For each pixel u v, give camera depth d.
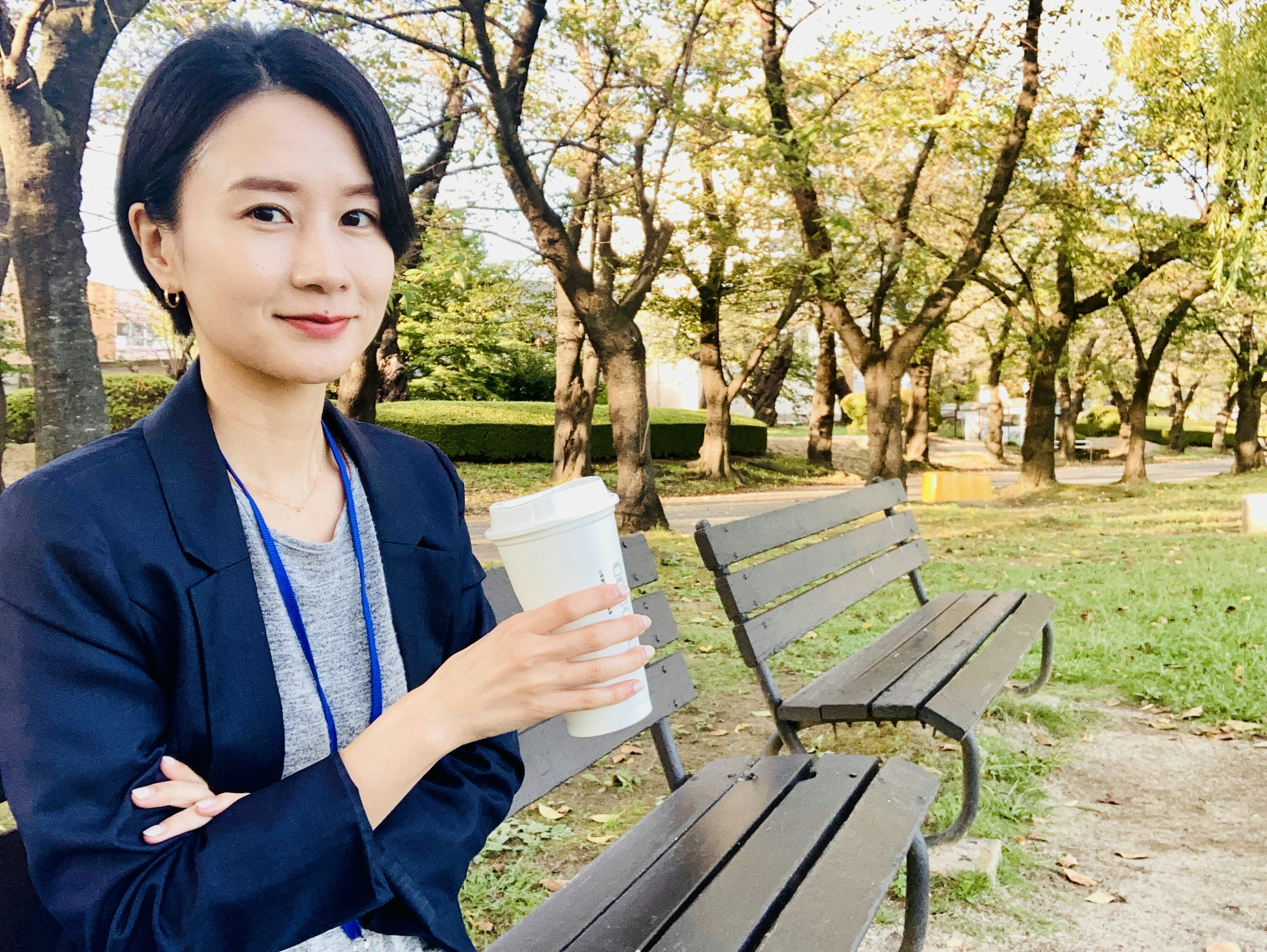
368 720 1.07
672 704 2.73
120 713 0.84
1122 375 34.84
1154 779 4.03
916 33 13.58
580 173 14.27
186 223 0.91
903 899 2.99
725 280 21.95
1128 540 11.23
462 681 0.81
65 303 4.85
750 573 3.21
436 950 1.11
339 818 0.79
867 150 13.59
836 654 5.91
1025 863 3.25
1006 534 12.27
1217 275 13.31
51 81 4.84
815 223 14.79
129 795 0.82
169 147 0.90
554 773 2.20
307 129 0.90
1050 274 21.58
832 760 2.59
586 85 12.32
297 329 0.92
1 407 6.14
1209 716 4.73
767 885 1.88
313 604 1.04
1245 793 3.88
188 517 0.91
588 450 17.64
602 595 0.78
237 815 0.80
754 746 4.38
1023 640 4.00
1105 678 5.28
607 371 12.55
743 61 12.50
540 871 3.12
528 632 0.79
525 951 1.69
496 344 28.02
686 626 6.75
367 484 1.10
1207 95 14.51
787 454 29.47
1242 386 25.16
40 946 0.98
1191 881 3.16
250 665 0.92
